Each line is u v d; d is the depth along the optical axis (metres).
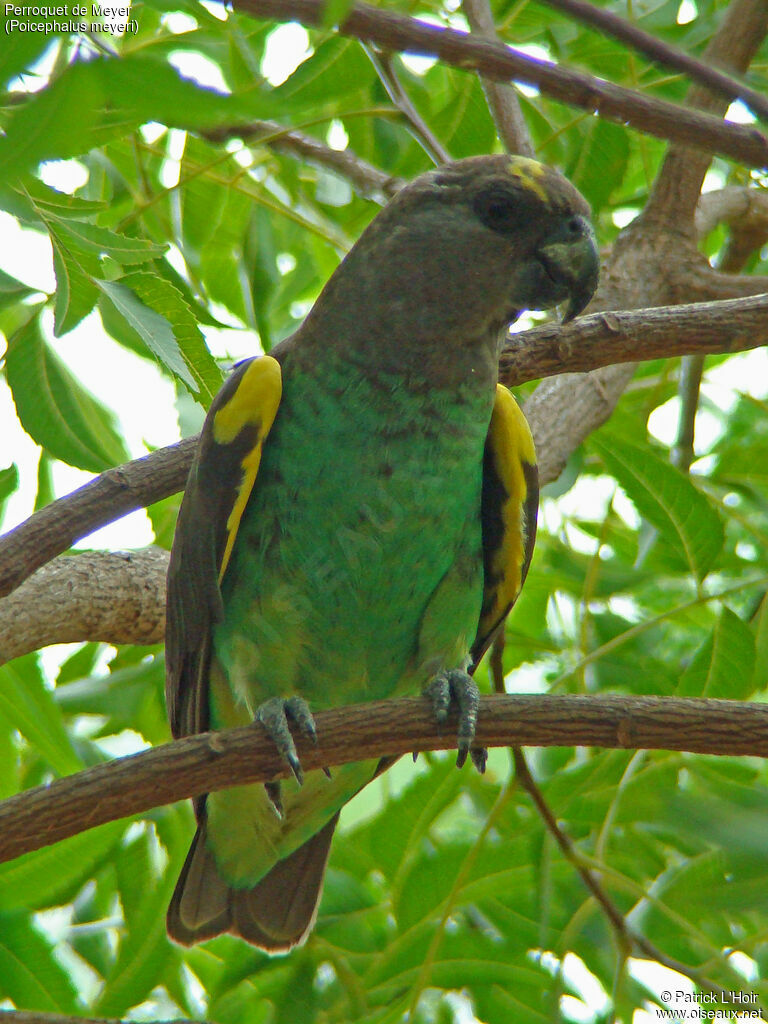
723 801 6.48
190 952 8.85
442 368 6.95
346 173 9.39
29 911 7.54
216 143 8.84
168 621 7.29
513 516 7.29
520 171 7.10
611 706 5.61
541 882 7.31
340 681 7.24
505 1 8.26
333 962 7.69
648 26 8.43
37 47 2.36
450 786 7.63
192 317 6.18
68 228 5.62
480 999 7.54
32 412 7.08
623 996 6.95
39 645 7.11
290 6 3.72
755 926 7.74
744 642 7.85
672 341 7.00
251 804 7.60
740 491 9.49
